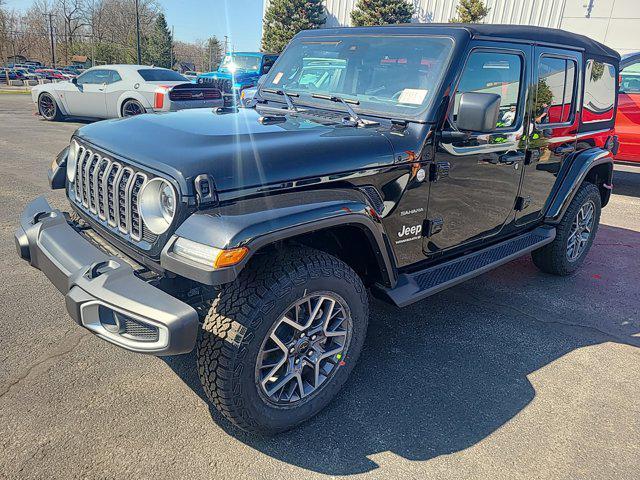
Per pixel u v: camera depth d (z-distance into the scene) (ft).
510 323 12.25
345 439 8.09
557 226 14.30
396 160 8.84
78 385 8.89
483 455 7.91
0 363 9.32
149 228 7.22
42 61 229.45
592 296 14.07
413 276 10.03
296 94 11.37
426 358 10.53
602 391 9.73
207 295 8.21
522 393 9.54
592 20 72.95
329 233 8.71
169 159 7.16
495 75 10.42
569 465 7.79
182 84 35.86
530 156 12.04
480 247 12.02
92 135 9.11
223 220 6.76
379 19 89.71
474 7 81.35
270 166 7.39
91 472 7.08
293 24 100.27
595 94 14.38
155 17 224.12
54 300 11.71
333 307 8.19
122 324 6.83
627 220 22.13
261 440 7.95
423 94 9.45
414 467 7.61
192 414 8.38
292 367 7.96
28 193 20.15
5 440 7.55
